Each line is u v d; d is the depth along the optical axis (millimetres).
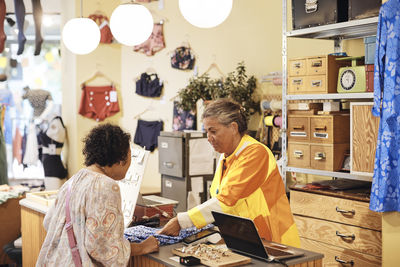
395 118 2984
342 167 3701
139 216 3402
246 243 2238
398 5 2945
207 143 5129
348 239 3434
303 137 3873
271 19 5098
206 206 2547
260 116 5199
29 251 4152
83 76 7543
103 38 7539
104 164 2336
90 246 2127
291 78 3982
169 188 5301
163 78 6941
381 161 3023
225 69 5809
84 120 7582
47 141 7469
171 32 6750
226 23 5754
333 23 3658
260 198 2621
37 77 9766
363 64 3717
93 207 2164
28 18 8922
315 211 3658
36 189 7258
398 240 3029
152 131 7086
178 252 2314
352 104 3477
